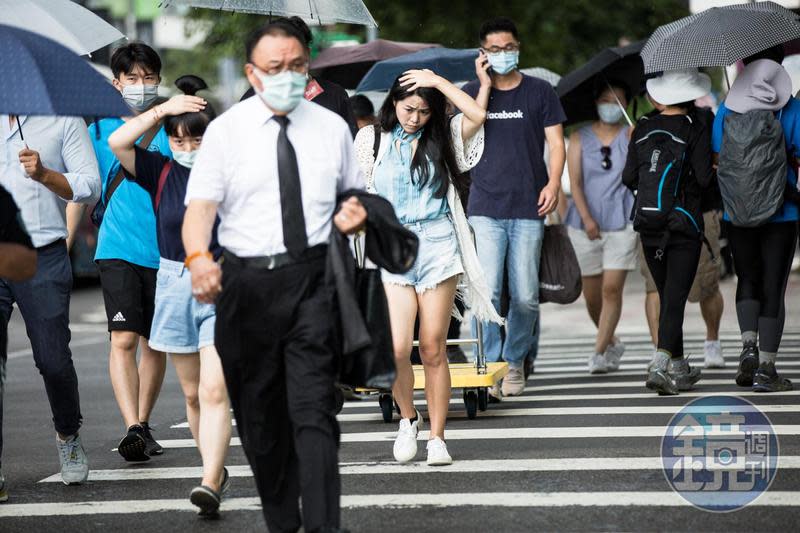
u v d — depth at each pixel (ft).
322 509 38.60
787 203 72.28
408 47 107.65
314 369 39.75
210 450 47.62
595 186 87.15
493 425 66.74
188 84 52.34
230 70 207.92
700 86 73.46
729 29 73.77
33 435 71.67
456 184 56.80
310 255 40.37
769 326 73.15
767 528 43.65
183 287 51.13
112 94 45.06
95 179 54.19
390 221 40.42
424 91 55.47
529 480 52.34
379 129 57.11
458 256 56.29
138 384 60.95
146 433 62.85
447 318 56.29
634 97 92.38
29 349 120.67
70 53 45.19
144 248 59.93
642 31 205.16
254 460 41.68
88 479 57.11
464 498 49.55
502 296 79.20
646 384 74.02
